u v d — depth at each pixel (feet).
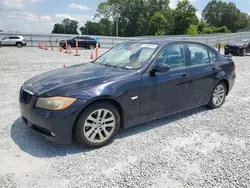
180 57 13.43
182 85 13.17
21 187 7.84
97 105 10.16
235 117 14.66
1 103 16.28
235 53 60.13
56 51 69.82
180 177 8.55
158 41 13.51
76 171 8.78
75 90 9.85
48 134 9.90
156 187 7.98
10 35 96.73
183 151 10.38
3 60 42.78
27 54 57.26
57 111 9.46
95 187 7.92
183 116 14.69
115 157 9.79
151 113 12.17
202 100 14.93
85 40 84.43
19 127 12.34
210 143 11.21
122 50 14.14
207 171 8.94
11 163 9.15
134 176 8.55
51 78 11.32
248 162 9.61
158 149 10.52
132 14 247.29
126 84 10.87
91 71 12.01
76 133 9.93
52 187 7.89
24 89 10.86
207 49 15.37
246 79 27.25
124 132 12.17
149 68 11.81
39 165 9.09
